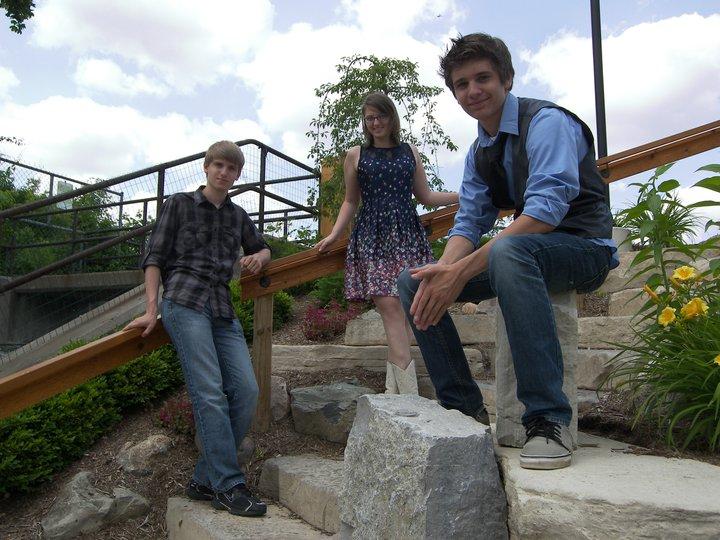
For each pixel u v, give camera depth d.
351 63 7.49
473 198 2.43
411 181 3.46
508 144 2.21
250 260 3.25
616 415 2.63
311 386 3.78
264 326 3.46
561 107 2.14
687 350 2.28
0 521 2.97
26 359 5.69
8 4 9.43
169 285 2.91
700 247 2.68
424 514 1.74
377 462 2.01
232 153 3.07
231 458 2.77
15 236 8.99
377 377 3.87
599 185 2.18
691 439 2.13
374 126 3.40
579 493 1.64
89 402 3.42
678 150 4.13
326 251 3.60
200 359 2.80
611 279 4.28
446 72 2.25
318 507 2.58
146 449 3.26
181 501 2.89
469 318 4.14
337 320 4.74
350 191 3.57
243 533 2.47
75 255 5.66
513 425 2.15
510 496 1.83
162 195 5.90
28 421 3.19
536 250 1.97
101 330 5.45
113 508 2.92
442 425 1.93
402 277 2.33
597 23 4.97
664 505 1.55
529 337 1.92
